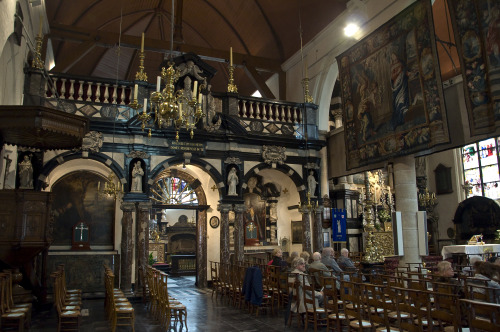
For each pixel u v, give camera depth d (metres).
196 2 22.45
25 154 13.78
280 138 17.33
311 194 17.62
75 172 16.28
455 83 12.76
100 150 14.72
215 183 16.41
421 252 13.80
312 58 19.33
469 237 20.97
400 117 13.20
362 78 14.94
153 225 28.45
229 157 16.48
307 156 17.89
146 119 9.23
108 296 10.76
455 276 10.62
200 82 16.03
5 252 9.44
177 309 9.00
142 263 14.47
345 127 15.80
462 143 12.42
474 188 21.67
